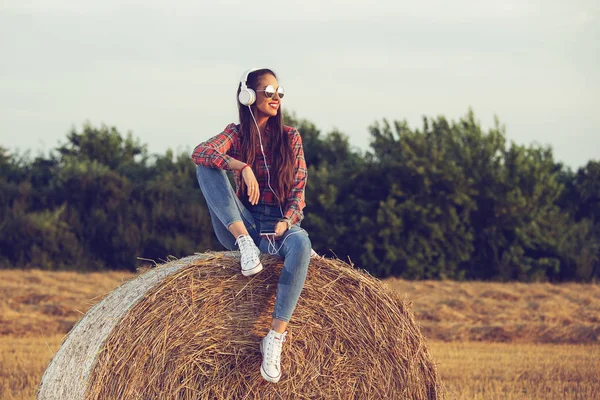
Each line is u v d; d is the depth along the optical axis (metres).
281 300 5.41
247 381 5.62
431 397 6.04
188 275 5.59
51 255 33.31
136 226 34.00
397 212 32.28
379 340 5.87
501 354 12.68
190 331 5.54
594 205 36.81
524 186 32.91
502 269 31.73
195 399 5.50
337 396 5.77
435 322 16.69
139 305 5.50
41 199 36.34
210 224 34.50
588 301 21.25
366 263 32.06
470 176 33.41
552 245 32.00
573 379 10.42
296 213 5.55
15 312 16.45
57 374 5.90
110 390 5.41
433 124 37.75
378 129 37.69
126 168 41.59
